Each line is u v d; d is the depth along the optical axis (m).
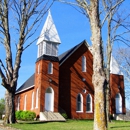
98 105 9.36
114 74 37.69
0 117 38.75
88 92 34.50
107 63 25.22
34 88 33.53
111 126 19.86
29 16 21.02
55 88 31.17
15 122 20.47
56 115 29.25
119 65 42.88
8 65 20.52
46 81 30.86
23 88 41.06
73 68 34.22
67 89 32.97
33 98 35.09
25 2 20.77
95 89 9.62
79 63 34.91
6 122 19.95
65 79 33.19
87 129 16.36
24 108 38.78
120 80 38.06
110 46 25.16
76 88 33.69
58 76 31.83
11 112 20.23
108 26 24.77
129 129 17.23
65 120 27.67
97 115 9.28
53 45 32.62
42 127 17.47
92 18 10.40
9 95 20.38
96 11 10.39
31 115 29.56
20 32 21.05
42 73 30.88
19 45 20.97
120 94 37.28
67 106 32.34
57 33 33.16
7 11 20.80
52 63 31.80
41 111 29.80
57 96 31.03
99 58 9.87
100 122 9.17
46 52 31.89
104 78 9.66
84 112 33.41
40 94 30.20
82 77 34.59
